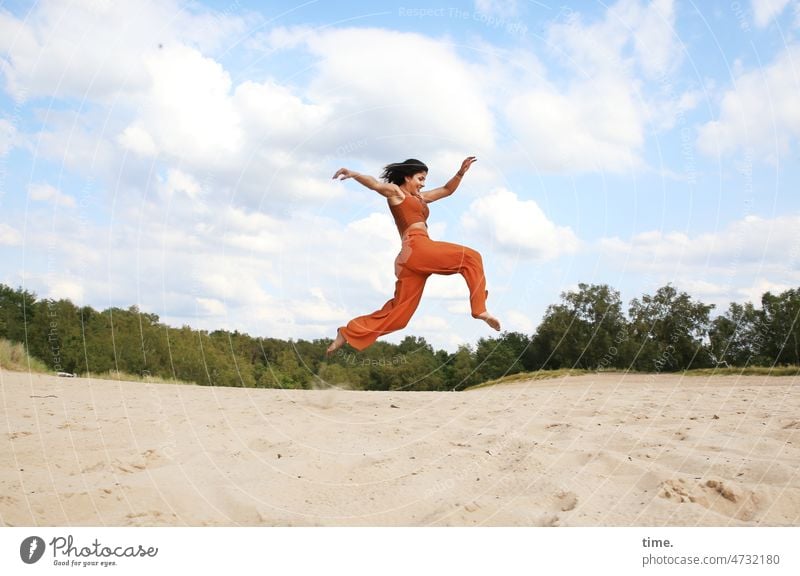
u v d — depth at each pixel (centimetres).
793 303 1606
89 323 1911
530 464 480
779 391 920
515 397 911
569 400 859
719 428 604
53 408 732
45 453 511
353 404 827
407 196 626
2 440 554
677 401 825
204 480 455
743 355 1638
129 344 1842
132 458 501
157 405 776
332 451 543
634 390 1006
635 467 470
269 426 643
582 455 507
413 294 620
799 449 510
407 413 747
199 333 1831
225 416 699
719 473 454
